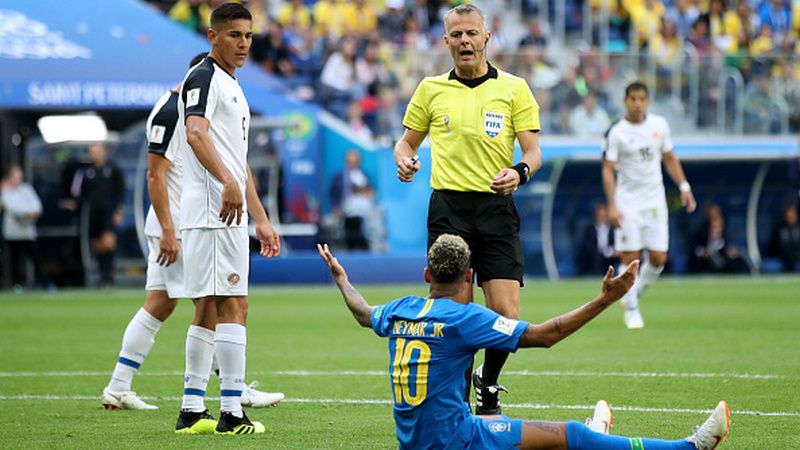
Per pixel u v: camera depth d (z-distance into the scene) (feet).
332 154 295.07
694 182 317.22
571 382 123.24
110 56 274.77
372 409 108.06
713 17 364.17
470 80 98.37
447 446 71.82
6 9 276.62
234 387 95.66
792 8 377.30
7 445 91.04
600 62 308.81
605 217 304.09
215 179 95.20
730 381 123.24
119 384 109.70
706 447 72.74
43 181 284.20
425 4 349.61
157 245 110.42
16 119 280.92
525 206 301.63
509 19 361.10
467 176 97.30
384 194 295.69
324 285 284.82
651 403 109.40
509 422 72.59
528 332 71.67
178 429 96.63
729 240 317.83
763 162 313.73
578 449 72.13
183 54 279.69
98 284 282.97
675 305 220.84
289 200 290.15
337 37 323.78
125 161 277.85
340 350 156.15
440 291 74.38
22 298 249.34
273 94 286.25
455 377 72.38
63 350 158.51
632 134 180.14
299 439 92.58
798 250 313.94
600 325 184.85
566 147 296.30
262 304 232.53
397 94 307.58
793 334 170.19
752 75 316.40
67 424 101.09
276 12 329.52
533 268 302.45
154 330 110.83
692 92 314.14
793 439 91.20
